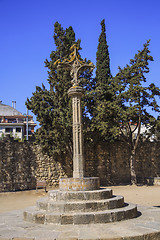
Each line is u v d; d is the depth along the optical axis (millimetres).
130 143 28141
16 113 77375
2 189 23000
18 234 7348
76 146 11000
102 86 27703
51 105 25781
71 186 10023
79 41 27531
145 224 8180
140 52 26938
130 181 30250
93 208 8883
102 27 31391
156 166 32062
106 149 29484
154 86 25984
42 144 25344
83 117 26578
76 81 11680
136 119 27688
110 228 7715
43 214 8664
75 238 6801
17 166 24328
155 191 21562
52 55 26609
